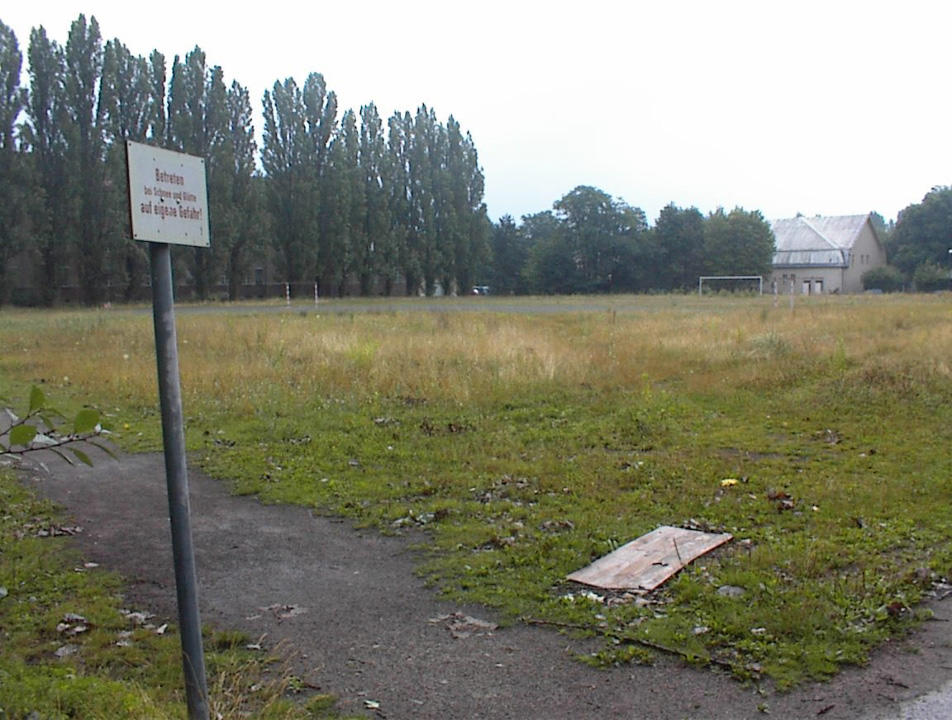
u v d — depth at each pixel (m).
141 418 11.50
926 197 79.12
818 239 81.69
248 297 54.19
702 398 12.55
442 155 64.56
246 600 5.30
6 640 4.64
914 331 19.75
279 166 54.75
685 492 7.42
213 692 3.94
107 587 5.52
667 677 4.17
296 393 12.69
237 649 4.57
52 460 9.09
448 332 20.33
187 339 20.30
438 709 3.90
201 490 8.01
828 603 4.88
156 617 5.04
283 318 27.25
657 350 17.02
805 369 14.23
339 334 19.19
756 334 18.94
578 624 4.79
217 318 28.14
